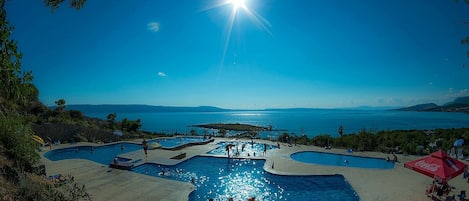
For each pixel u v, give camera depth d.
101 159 22.38
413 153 22.48
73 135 28.62
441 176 10.55
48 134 26.39
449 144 22.72
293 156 23.48
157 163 19.17
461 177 15.08
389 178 15.15
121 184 13.60
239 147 27.88
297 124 107.31
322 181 15.52
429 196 12.12
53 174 15.13
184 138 34.84
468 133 24.38
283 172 16.58
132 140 31.31
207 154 22.91
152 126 87.00
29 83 4.55
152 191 12.60
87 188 12.85
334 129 79.81
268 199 13.09
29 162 6.09
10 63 4.18
